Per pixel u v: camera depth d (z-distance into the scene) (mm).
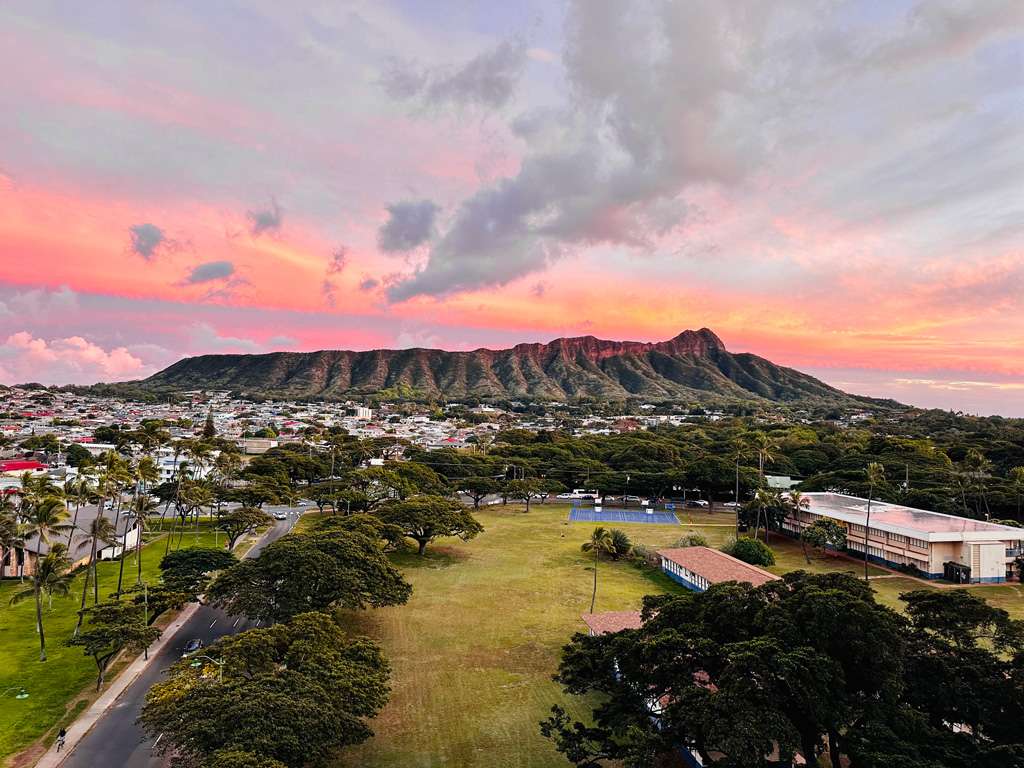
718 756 35750
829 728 28844
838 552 95750
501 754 38156
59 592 53781
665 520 123375
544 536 106375
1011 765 26016
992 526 86375
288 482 143125
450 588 74125
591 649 37719
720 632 34406
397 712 43344
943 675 32438
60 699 44250
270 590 53719
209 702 32094
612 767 35844
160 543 95438
